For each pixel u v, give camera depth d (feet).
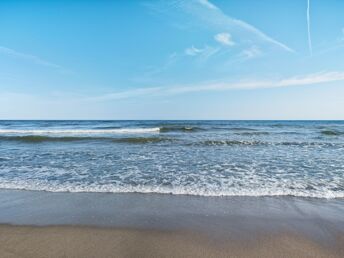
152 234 11.60
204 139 55.47
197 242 10.89
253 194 17.47
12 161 29.66
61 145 46.19
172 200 16.31
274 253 10.07
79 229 12.05
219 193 17.67
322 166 27.14
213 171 24.53
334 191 18.13
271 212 14.32
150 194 17.54
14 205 15.37
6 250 10.14
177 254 9.93
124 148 41.93
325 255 9.96
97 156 33.45
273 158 32.35
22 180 21.11
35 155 34.17
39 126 126.52
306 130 93.97
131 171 24.45
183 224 12.70
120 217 13.56
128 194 17.54
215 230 12.05
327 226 12.50
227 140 51.72
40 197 16.89
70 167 26.23
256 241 11.01
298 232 11.85
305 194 17.46
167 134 70.49
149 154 35.32
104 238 11.18
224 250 10.27
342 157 33.27
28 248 10.31
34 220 13.12
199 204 15.58
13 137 54.49
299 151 39.06
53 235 11.44
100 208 14.88
